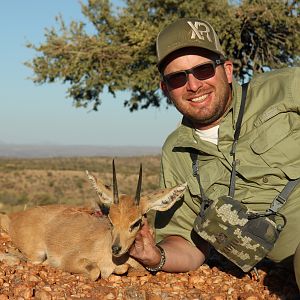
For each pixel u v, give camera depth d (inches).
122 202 67.6
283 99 63.6
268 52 208.1
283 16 191.8
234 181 63.9
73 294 63.9
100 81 201.9
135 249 66.0
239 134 64.7
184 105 64.6
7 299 61.2
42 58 204.1
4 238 90.0
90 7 205.2
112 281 69.9
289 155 63.3
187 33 63.2
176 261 68.1
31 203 258.5
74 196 335.0
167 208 68.2
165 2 195.5
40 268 76.2
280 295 62.7
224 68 64.9
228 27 193.3
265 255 62.7
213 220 62.9
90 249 73.5
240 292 63.8
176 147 69.5
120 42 205.8
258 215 61.9
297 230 61.6
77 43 201.9
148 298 62.7
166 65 64.4
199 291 65.0
